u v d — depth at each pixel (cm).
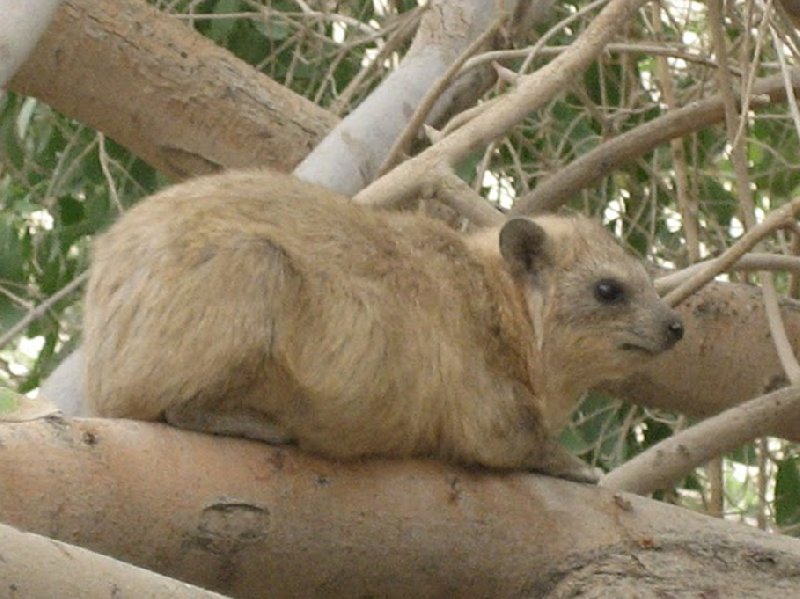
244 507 835
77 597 564
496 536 901
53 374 1123
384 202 1070
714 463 1393
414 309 945
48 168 1644
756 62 1022
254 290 885
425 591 895
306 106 1478
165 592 576
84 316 947
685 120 1289
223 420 882
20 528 750
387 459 912
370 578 878
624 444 1512
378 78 1603
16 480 771
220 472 837
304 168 1259
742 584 909
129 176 1537
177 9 1652
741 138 1001
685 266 1509
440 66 1348
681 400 1371
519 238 1034
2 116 1600
